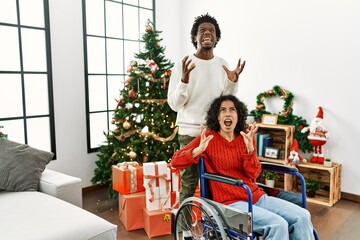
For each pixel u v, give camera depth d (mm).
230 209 1796
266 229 1729
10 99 3188
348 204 3414
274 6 3875
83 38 3652
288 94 3779
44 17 3318
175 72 2357
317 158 3551
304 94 3746
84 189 3721
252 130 2027
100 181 3578
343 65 3459
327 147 3641
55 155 3469
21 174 2432
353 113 3441
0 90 3113
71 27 3525
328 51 3541
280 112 3920
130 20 4172
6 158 2455
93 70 3828
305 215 1829
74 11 3539
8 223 1871
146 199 2711
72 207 2146
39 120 3393
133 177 2795
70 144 3596
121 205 2889
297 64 3766
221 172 2033
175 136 3365
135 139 3309
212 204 1913
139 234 2703
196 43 2408
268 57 3979
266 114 3938
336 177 3418
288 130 3646
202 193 2008
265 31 3975
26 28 3232
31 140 3354
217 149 2041
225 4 4301
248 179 2084
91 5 3754
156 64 3320
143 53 3438
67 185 2430
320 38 3580
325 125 3635
